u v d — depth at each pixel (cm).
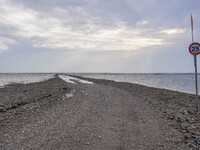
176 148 635
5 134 754
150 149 627
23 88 2895
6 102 1510
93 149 620
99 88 2923
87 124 900
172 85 4900
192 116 1088
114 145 656
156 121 980
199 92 3155
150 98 1903
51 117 1031
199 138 711
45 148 620
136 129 838
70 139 702
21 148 618
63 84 3662
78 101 1600
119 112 1190
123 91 2566
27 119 991
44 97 1858
